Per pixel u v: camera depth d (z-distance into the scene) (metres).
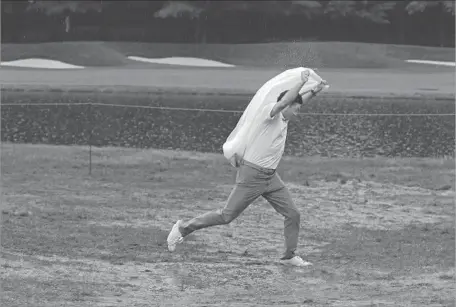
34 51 107.75
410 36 142.62
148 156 39.94
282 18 138.88
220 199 29.42
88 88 74.81
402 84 86.62
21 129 50.66
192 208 27.56
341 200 29.80
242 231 24.16
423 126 54.97
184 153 41.59
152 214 26.20
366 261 20.59
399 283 18.27
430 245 22.61
